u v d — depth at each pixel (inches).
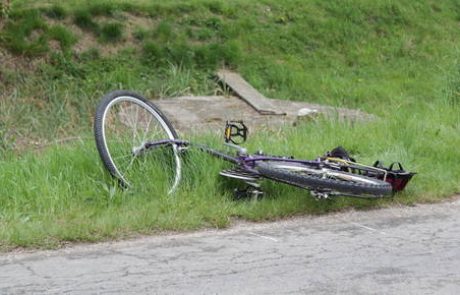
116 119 297.9
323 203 264.8
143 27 605.6
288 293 186.9
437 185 292.8
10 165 281.3
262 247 224.4
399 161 315.0
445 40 741.9
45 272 199.5
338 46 669.3
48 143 413.4
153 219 238.7
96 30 586.2
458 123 401.1
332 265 209.0
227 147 291.1
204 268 204.4
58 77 541.0
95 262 207.9
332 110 464.1
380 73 647.8
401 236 239.1
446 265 211.2
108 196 255.1
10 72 528.7
